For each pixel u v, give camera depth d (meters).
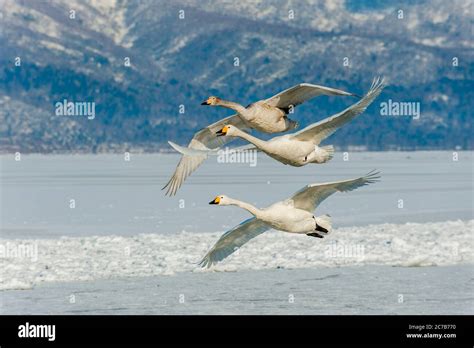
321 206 32.56
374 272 19.23
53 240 23.17
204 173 57.78
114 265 19.95
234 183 45.84
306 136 12.55
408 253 21.25
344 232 24.23
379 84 12.07
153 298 16.97
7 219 28.86
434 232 24.30
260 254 21.17
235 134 12.89
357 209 31.39
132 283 18.22
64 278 18.67
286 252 21.36
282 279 18.52
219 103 13.18
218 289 17.64
